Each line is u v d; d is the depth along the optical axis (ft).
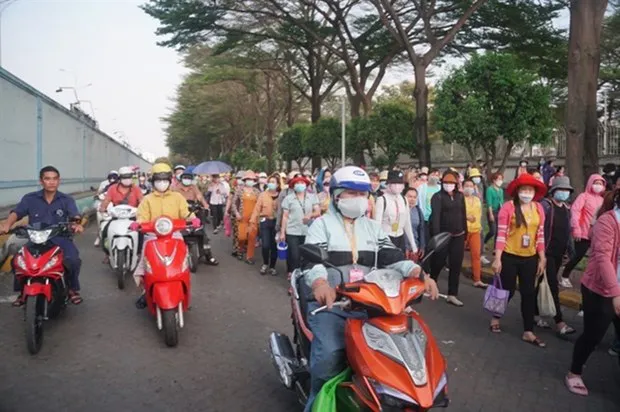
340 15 80.79
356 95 88.38
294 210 30.83
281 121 159.33
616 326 18.78
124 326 22.77
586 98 39.99
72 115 73.61
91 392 16.22
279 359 14.60
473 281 31.53
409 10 75.77
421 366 10.03
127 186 33.76
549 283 22.06
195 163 313.12
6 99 44.24
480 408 15.48
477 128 46.75
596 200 26.89
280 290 29.99
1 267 31.53
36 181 52.54
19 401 15.52
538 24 67.67
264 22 83.76
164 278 19.98
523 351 20.17
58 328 22.36
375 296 10.63
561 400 16.06
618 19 82.79
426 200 33.68
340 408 11.14
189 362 18.80
